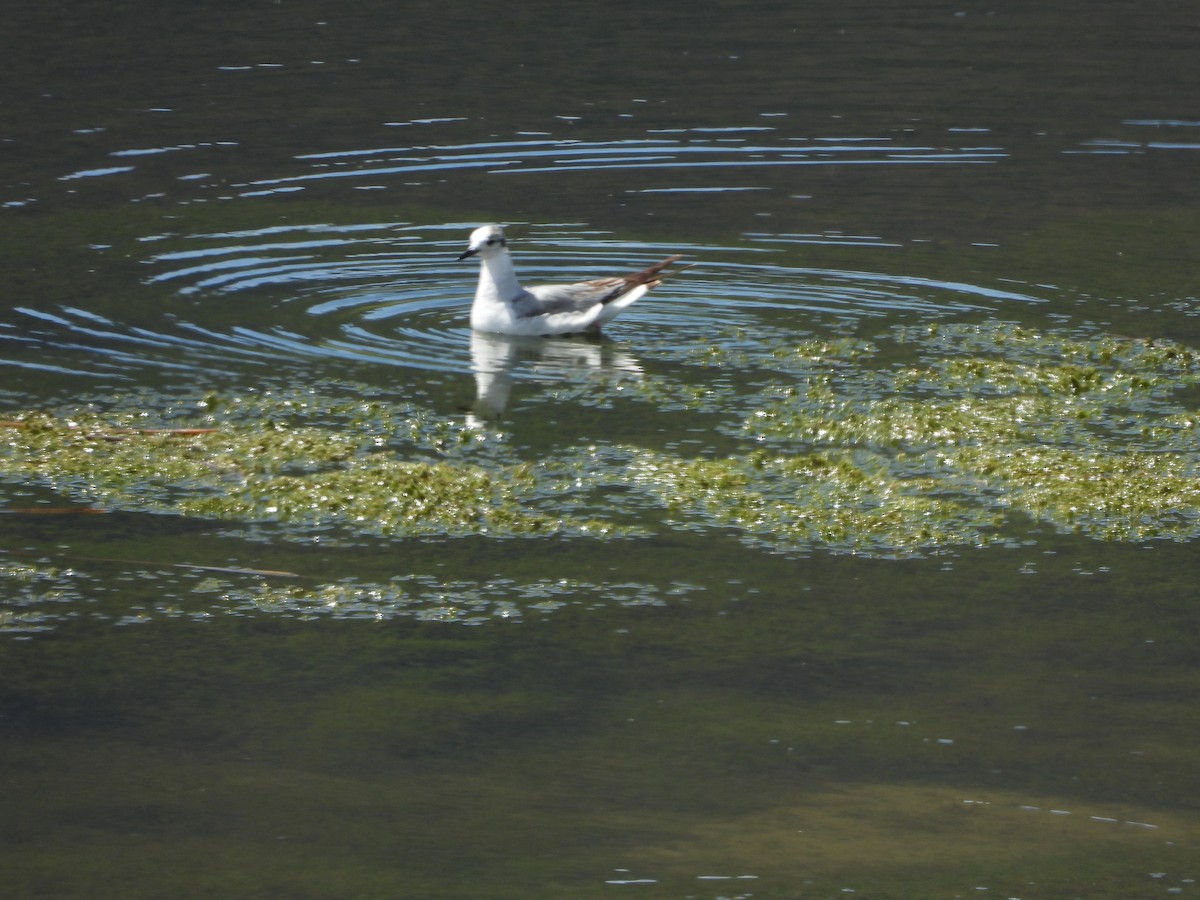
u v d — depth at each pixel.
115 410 16.30
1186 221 23.64
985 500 14.53
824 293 20.55
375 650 11.72
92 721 10.67
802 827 9.53
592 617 12.27
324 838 9.36
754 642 11.88
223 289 20.30
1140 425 16.23
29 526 13.70
